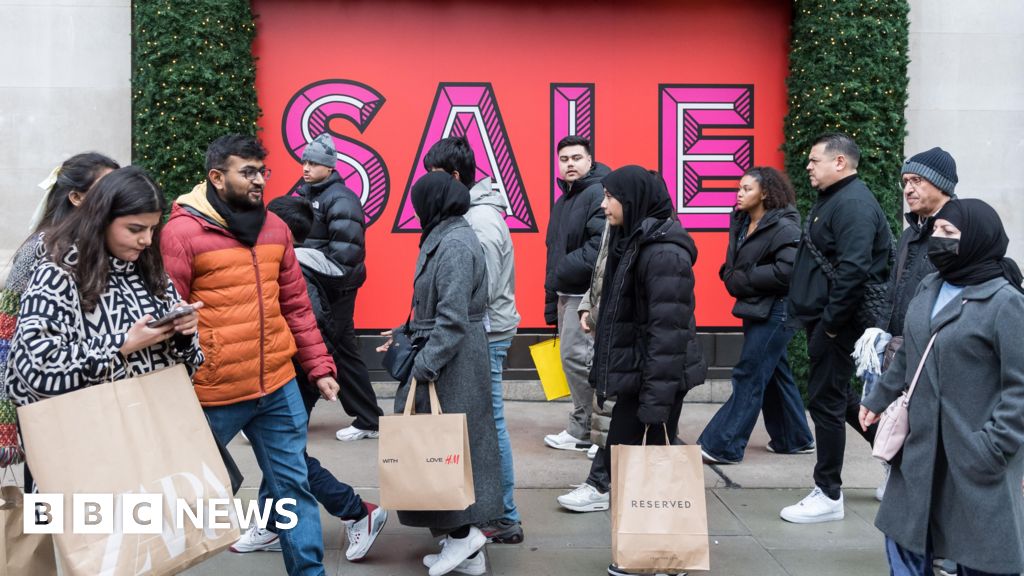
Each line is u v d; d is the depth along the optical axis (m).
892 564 3.30
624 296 3.88
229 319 3.37
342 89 7.23
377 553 4.31
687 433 6.51
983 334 3.00
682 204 7.41
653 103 7.36
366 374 6.19
